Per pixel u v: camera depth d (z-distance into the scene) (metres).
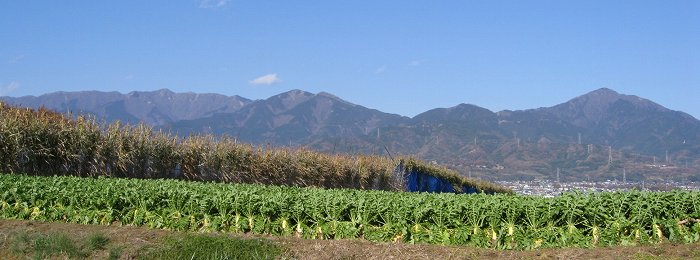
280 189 12.96
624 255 9.74
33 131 15.96
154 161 18.38
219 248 9.64
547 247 10.47
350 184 26.52
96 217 11.66
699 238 10.85
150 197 11.64
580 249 10.23
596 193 11.26
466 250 10.13
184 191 11.63
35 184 12.17
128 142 17.70
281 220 11.18
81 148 16.70
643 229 10.83
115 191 11.81
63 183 12.54
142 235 10.68
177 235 10.66
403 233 10.69
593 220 10.74
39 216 11.77
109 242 10.19
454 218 10.71
